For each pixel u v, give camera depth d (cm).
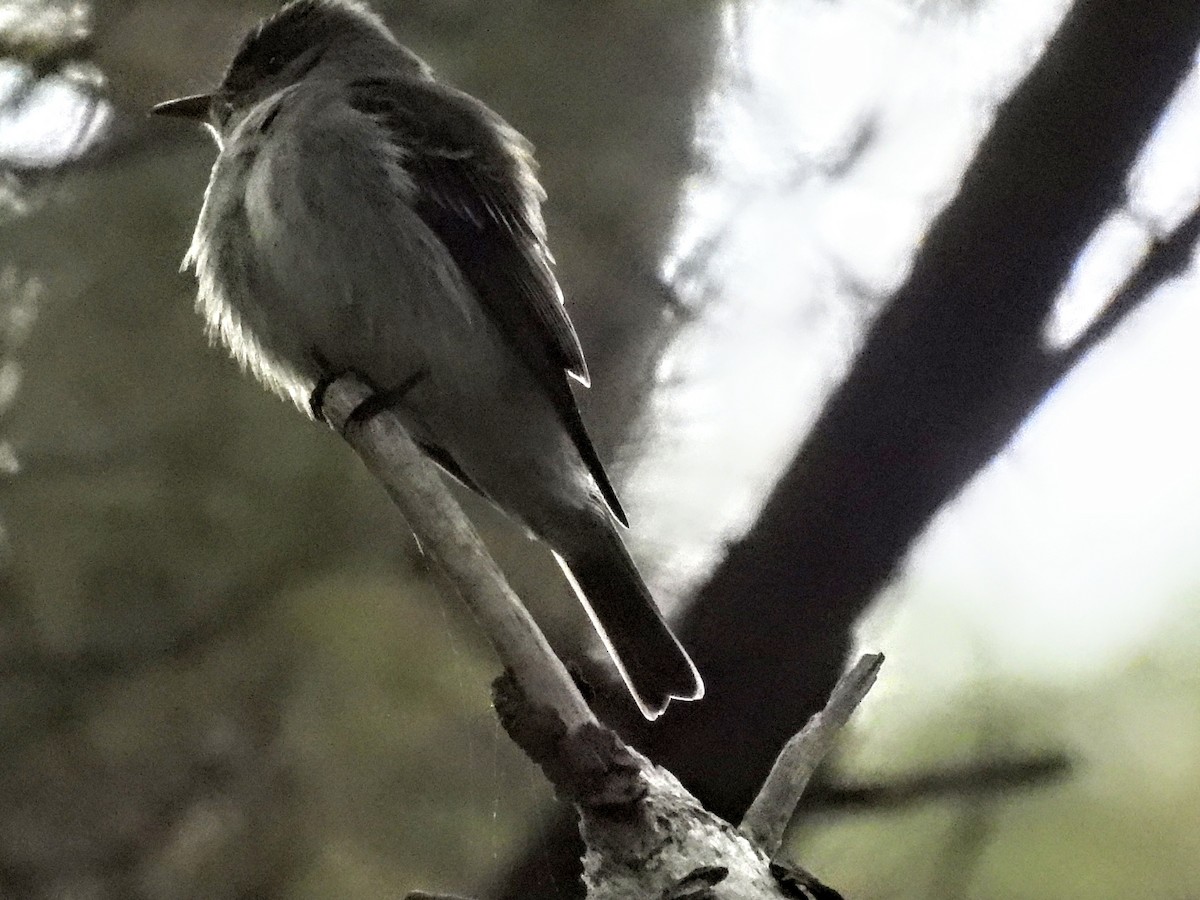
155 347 384
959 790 285
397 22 440
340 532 364
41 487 367
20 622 359
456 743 343
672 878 194
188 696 355
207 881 338
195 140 419
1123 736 289
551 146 406
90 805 347
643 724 267
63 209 403
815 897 201
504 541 396
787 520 251
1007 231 249
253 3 435
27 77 418
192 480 367
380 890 330
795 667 254
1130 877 279
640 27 409
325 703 348
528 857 272
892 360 249
